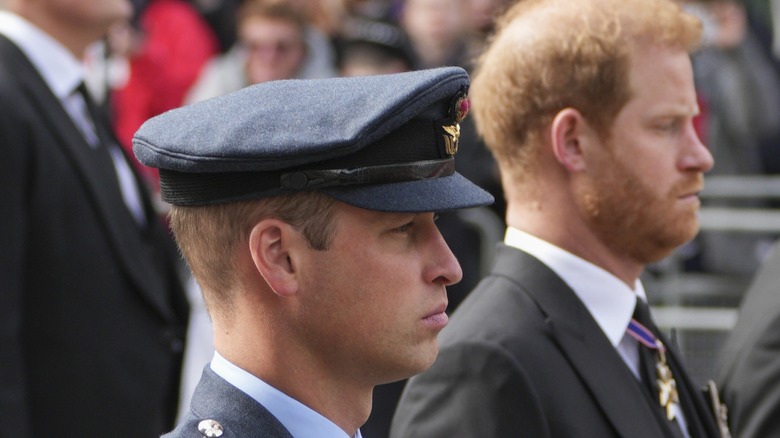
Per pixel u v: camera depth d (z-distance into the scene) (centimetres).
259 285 651
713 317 2164
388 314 648
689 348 2162
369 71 2066
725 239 2244
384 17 2398
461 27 2352
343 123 634
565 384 870
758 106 2528
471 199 661
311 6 2411
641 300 952
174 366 1468
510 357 860
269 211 642
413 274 656
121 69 2369
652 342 944
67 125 1339
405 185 651
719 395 1080
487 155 2064
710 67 2452
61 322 1302
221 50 2792
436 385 877
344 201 638
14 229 1268
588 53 908
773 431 1019
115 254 1343
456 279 669
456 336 886
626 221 917
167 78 2420
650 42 912
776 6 3088
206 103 689
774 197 2362
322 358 654
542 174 930
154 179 2020
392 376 659
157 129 675
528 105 927
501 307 898
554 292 910
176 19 2645
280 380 654
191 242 667
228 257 654
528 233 941
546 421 852
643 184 912
